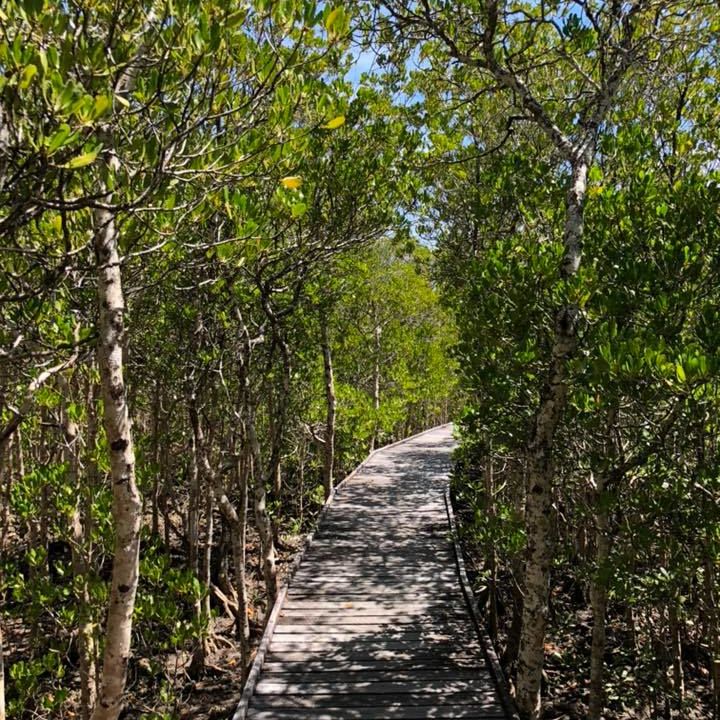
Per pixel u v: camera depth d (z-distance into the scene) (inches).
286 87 116.8
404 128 256.5
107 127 106.7
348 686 208.8
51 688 295.0
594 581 183.0
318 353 507.2
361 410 583.5
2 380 175.5
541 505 191.3
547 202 231.1
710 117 218.2
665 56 223.1
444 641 241.1
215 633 351.9
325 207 256.2
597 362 139.5
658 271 161.3
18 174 84.3
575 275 162.7
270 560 270.8
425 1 196.9
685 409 152.7
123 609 124.8
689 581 185.5
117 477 123.6
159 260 203.6
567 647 311.7
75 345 127.4
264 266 247.9
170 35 102.6
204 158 129.3
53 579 368.5
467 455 357.7
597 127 190.5
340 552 343.0
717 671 225.9
